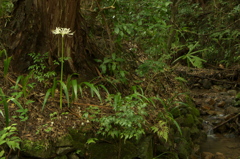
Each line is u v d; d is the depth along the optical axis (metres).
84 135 2.64
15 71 3.25
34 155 2.40
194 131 4.23
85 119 2.77
